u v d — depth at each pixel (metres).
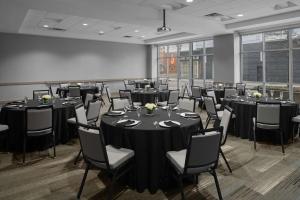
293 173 3.22
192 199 2.60
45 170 3.35
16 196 2.67
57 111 4.29
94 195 2.69
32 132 3.64
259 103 4.11
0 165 3.53
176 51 12.59
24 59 10.12
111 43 12.70
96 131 2.40
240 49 9.39
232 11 6.64
